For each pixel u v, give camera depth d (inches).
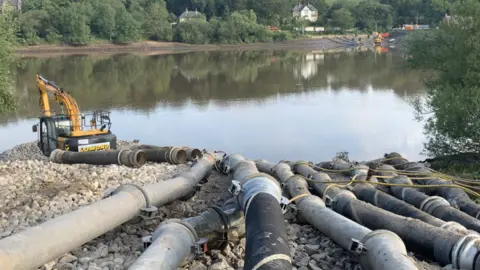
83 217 357.7
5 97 856.9
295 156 1040.8
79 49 4084.6
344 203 460.4
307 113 1475.1
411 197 514.3
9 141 1229.7
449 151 896.9
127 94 1871.3
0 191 545.3
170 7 6264.8
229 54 3750.0
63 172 669.3
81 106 1631.4
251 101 1696.6
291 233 446.6
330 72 2444.6
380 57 3221.0
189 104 1654.8
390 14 5684.1
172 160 773.3
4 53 855.7
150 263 297.0
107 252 380.5
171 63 3041.3
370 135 1210.6
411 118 1379.2
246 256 303.7
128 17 4360.2
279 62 3016.7
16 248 300.2
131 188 428.8
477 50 848.3
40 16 4047.7
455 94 848.9
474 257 341.1
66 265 350.0
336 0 6569.9
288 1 5999.0
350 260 380.2
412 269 287.9
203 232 376.8
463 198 513.3
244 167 529.7
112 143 858.8
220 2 5910.4
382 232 341.4
